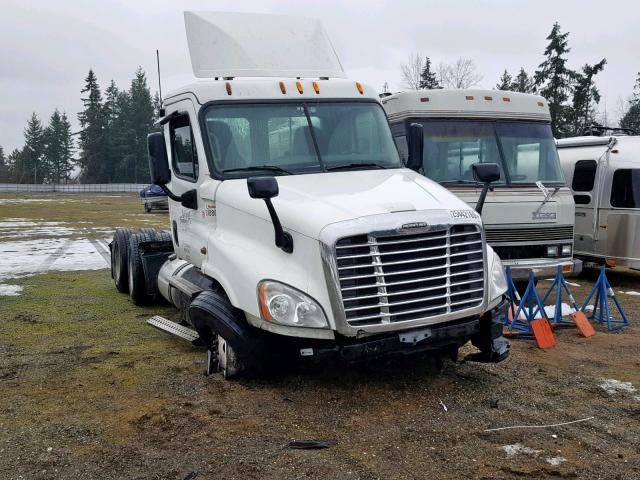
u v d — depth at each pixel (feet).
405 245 15.12
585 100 141.90
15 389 17.99
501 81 196.65
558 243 30.73
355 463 13.20
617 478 12.53
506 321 24.39
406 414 15.75
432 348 16.12
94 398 17.21
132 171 310.65
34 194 233.96
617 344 22.59
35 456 13.71
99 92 316.81
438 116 30.27
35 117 368.89
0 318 26.96
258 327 16.05
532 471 12.78
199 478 12.66
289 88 19.92
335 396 16.90
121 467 13.19
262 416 15.66
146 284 28.53
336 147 19.65
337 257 14.62
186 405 16.47
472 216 16.16
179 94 20.70
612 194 36.09
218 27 21.30
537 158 31.48
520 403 16.58
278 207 16.19
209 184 18.75
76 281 36.88
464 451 13.73
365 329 14.75
